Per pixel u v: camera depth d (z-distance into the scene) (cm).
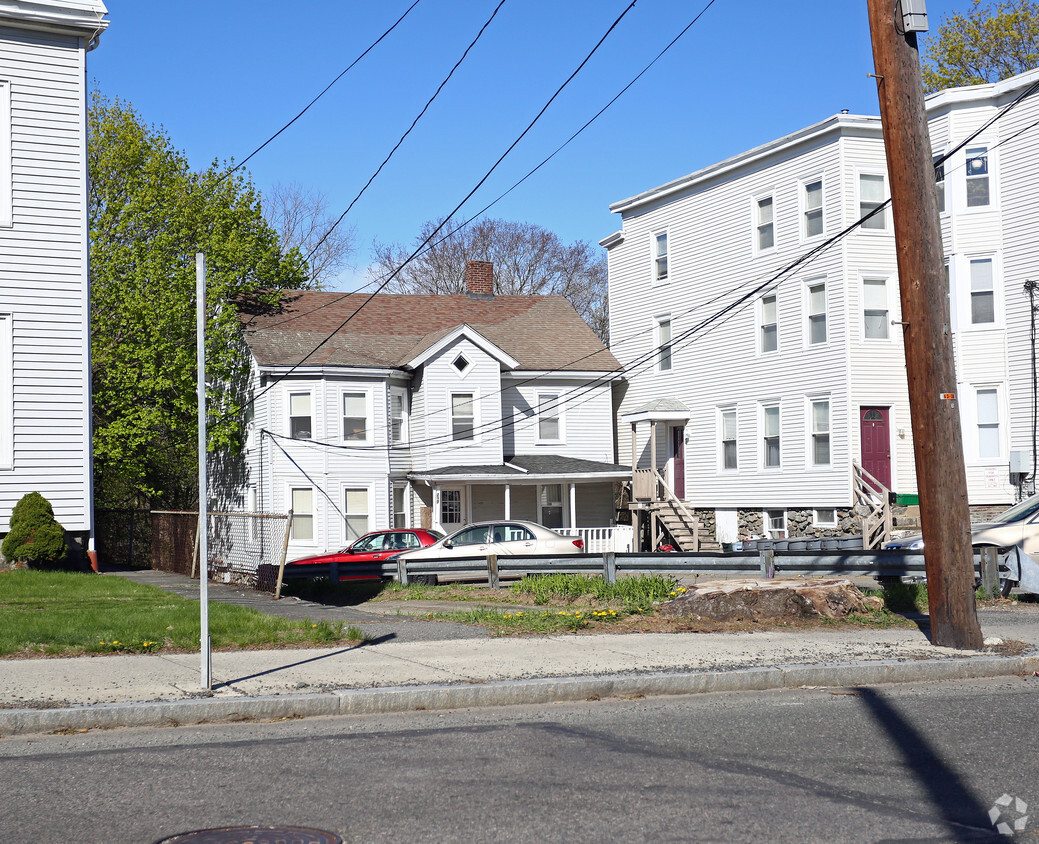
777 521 3116
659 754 716
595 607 1503
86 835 550
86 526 2014
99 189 3603
